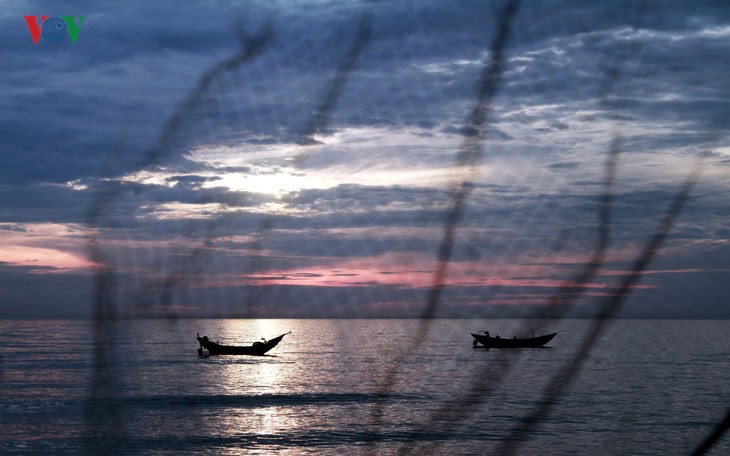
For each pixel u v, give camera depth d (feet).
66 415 109.81
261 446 101.65
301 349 259.39
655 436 106.93
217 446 100.78
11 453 89.76
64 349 283.38
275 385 163.94
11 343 331.16
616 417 122.31
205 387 151.94
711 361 261.03
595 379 188.34
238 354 185.57
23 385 157.99
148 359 158.61
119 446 93.66
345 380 173.58
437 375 169.58
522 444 98.07
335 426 115.75
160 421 112.16
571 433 108.17
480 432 93.09
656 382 184.24
